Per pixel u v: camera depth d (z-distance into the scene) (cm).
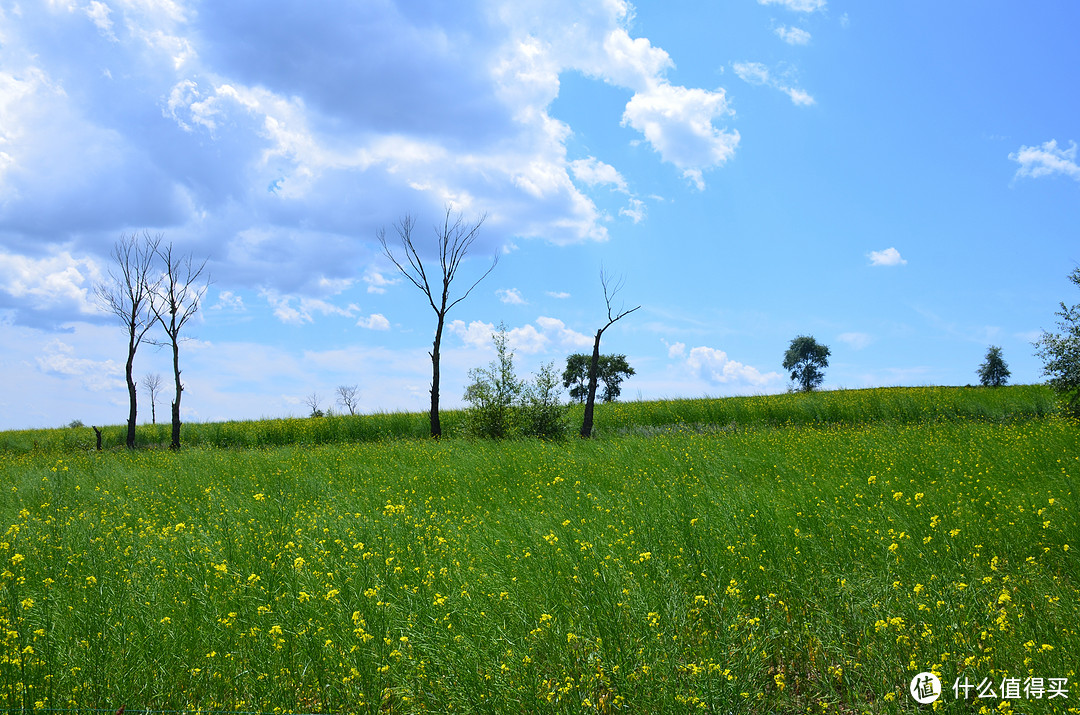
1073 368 1648
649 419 2566
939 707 339
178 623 480
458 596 498
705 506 751
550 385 2258
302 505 956
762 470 1066
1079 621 421
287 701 386
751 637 407
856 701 367
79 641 437
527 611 477
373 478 1198
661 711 347
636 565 551
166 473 1385
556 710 357
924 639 396
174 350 2500
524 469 1202
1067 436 1302
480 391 2223
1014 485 851
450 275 2562
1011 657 380
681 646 411
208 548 677
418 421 2850
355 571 566
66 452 2536
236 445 2698
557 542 609
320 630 445
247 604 511
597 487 949
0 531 836
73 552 670
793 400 2614
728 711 340
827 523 657
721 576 518
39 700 370
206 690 404
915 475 950
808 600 482
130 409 2497
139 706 390
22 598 518
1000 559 548
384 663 403
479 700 363
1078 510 658
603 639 402
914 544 574
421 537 684
